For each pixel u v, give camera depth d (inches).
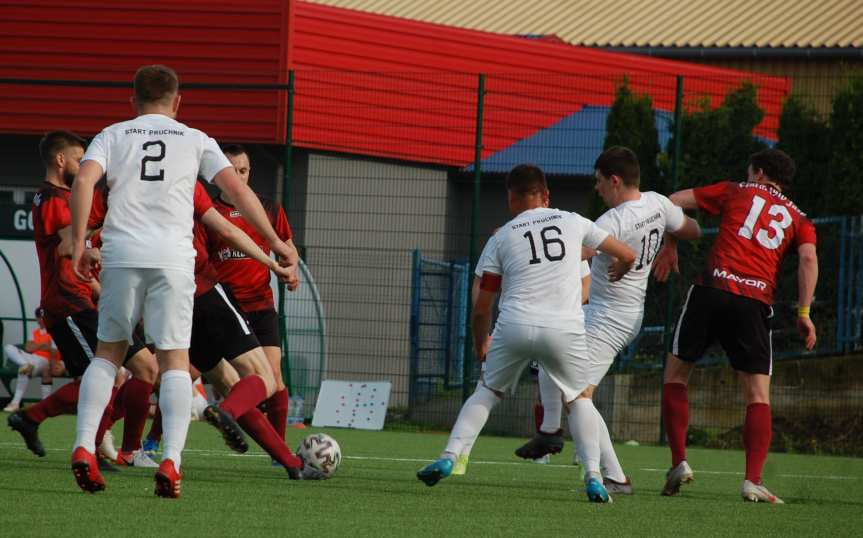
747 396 979.3
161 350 765.9
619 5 3661.4
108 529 647.1
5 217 2090.3
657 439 1894.7
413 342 2071.9
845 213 1977.1
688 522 790.5
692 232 1014.4
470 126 2290.8
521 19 3597.4
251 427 968.9
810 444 1846.7
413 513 781.9
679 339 997.8
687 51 3316.9
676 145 1907.0
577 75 2046.0
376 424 1974.7
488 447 1640.0
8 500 756.6
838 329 1920.5
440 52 2356.1
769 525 789.9
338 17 2276.1
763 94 2536.9
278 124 2212.1
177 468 764.6
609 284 987.9
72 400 1015.0
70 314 976.9
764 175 1012.5
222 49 2281.0
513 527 727.7
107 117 2335.1
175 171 762.8
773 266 984.9
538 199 919.0
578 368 884.6
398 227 2192.4
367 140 2222.0
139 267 746.2
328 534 663.1
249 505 781.9
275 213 1099.9
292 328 2046.0
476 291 912.3
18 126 2356.1
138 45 2330.2
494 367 895.7
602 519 789.2
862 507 946.1
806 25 3371.1
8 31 2380.7
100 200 957.8
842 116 1995.6
